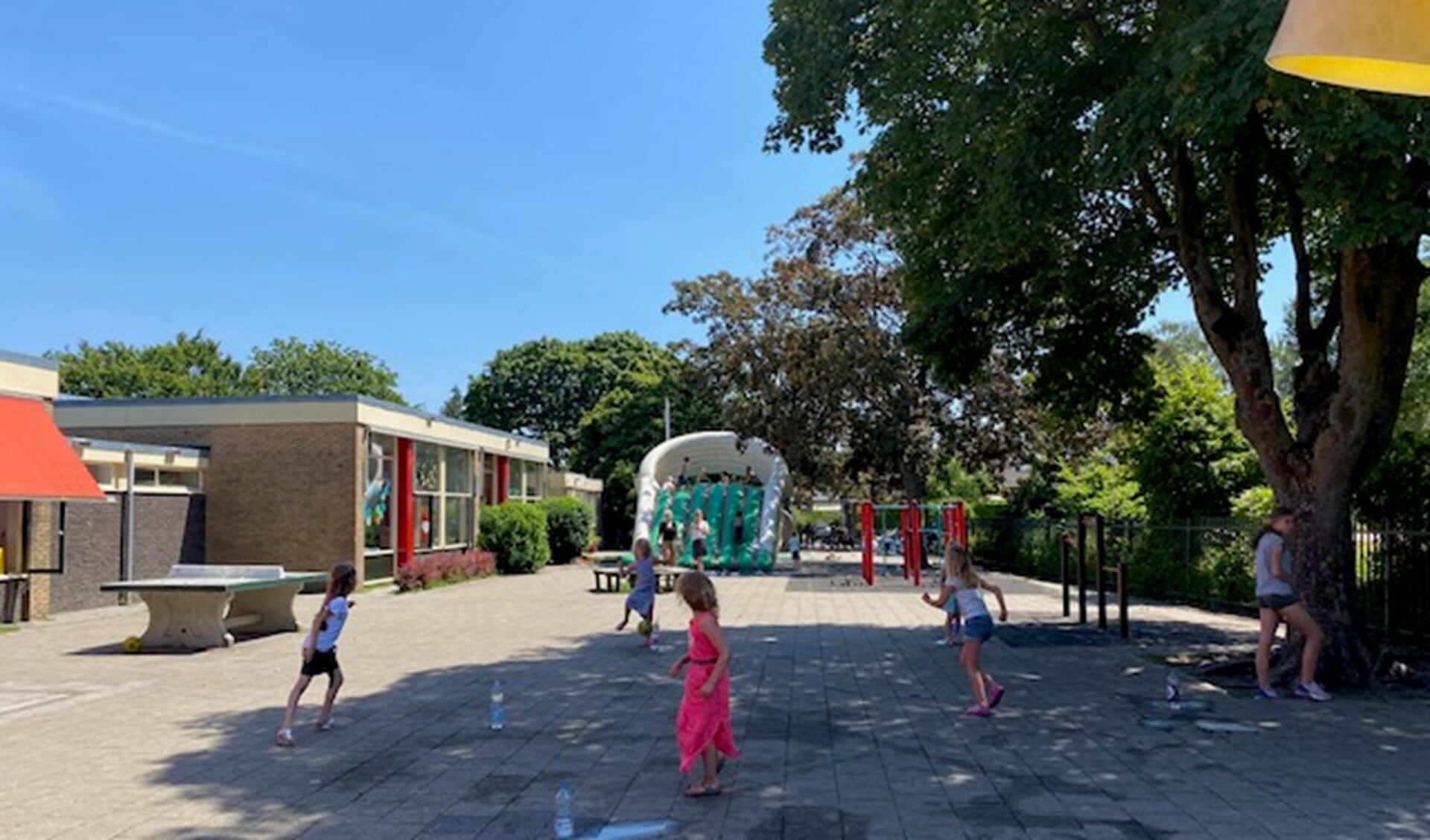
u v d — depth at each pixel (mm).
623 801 7102
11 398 17406
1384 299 11570
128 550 21766
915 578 28641
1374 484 15758
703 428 54594
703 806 6965
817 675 12500
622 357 66188
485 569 30953
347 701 10961
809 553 49906
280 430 25469
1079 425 18719
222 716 10258
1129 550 24688
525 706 10641
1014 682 11930
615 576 25953
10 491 15992
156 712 10453
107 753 8664
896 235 15875
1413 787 7379
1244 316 12656
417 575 26188
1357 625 11852
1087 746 8703
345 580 9492
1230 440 23125
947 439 36969
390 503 28125
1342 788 7359
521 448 39312
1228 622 18484
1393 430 12414
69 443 19625
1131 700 10797
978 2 11859
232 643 15523
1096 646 15156
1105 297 16125
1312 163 9375
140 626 18125
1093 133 10438
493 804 7051
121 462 21719
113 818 6785
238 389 64125
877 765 8070
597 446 56844
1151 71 10094
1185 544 22188
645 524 34906
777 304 37562
